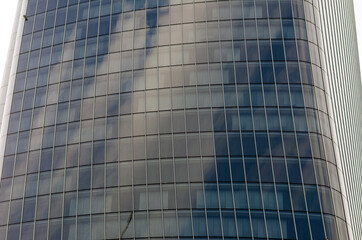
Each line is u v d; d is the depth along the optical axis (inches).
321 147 3051.2
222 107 3161.9
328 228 2817.4
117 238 2893.7
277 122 3100.4
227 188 2928.2
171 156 3056.1
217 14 3452.3
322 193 2910.9
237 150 3029.0
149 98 3260.3
